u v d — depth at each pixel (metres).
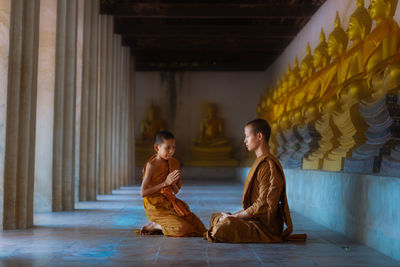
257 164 5.44
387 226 4.86
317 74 12.30
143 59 23.61
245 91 25.06
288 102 14.77
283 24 18.44
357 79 8.41
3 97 6.42
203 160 24.31
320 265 4.23
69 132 9.36
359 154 6.88
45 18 9.00
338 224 6.61
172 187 6.00
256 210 5.38
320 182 7.71
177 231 5.71
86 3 11.58
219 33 17.62
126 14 14.88
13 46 6.60
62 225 6.87
